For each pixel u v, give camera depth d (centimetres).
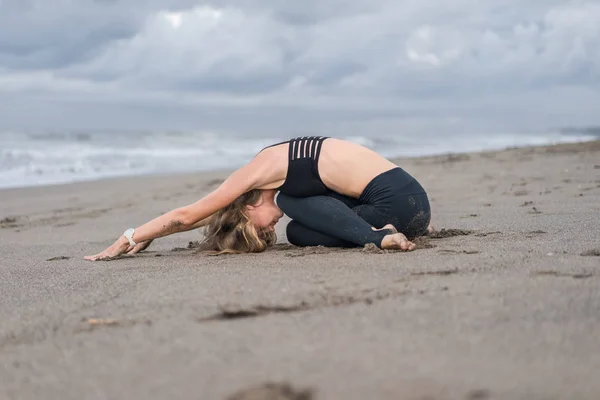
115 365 188
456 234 418
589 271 271
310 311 230
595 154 1084
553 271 274
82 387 175
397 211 365
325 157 367
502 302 228
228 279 294
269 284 276
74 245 510
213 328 216
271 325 215
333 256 343
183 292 272
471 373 165
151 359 190
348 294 251
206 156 1817
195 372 177
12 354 207
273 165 370
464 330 199
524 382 159
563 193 680
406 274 284
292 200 376
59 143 1961
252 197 378
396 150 2106
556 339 188
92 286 306
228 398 158
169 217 386
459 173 974
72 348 208
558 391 153
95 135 2147
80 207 836
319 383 163
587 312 212
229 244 381
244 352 190
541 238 382
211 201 375
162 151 1917
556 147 1252
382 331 202
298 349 189
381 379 163
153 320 232
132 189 1016
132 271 341
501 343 187
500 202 642
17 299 290
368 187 367
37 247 505
